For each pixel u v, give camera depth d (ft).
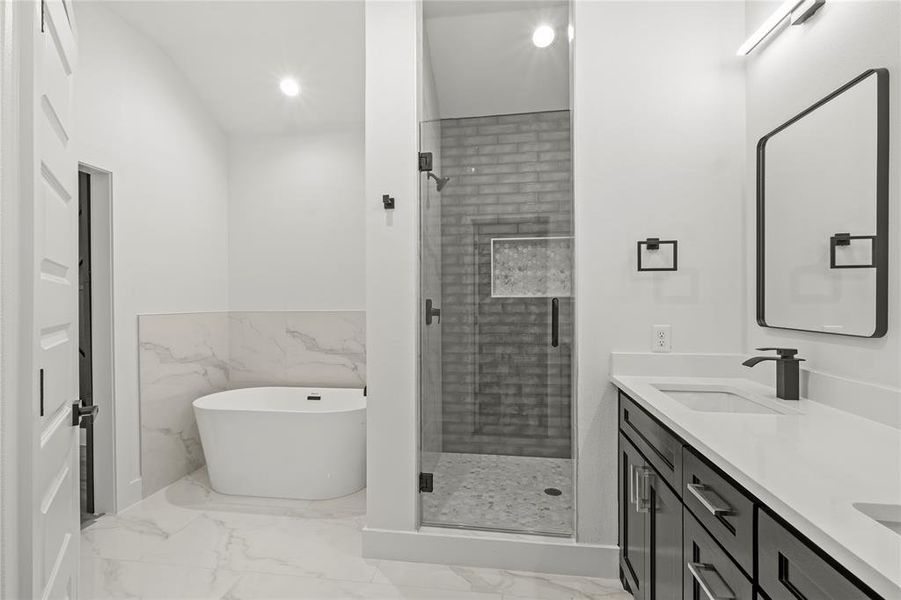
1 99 2.67
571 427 7.27
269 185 12.39
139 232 9.34
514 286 7.57
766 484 2.63
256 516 8.56
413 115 7.05
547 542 6.72
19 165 2.89
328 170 12.13
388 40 7.09
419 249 7.16
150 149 9.68
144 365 9.34
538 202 7.38
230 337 12.37
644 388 5.59
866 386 4.11
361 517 8.52
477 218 7.60
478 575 6.64
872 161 4.04
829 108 4.58
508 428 7.66
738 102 6.28
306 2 8.90
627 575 6.02
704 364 6.27
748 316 6.21
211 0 8.76
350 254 12.00
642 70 6.47
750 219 6.16
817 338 4.87
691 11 6.38
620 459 6.35
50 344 3.62
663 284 6.43
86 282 8.70
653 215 6.45
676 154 6.40
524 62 9.90
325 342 12.00
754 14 6.04
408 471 7.06
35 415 2.98
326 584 6.46
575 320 6.71
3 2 2.69
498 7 8.89
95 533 7.89
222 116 11.87
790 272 5.25
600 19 6.54
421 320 7.20
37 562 3.10
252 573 6.72
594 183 6.57
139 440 9.22
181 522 8.30
